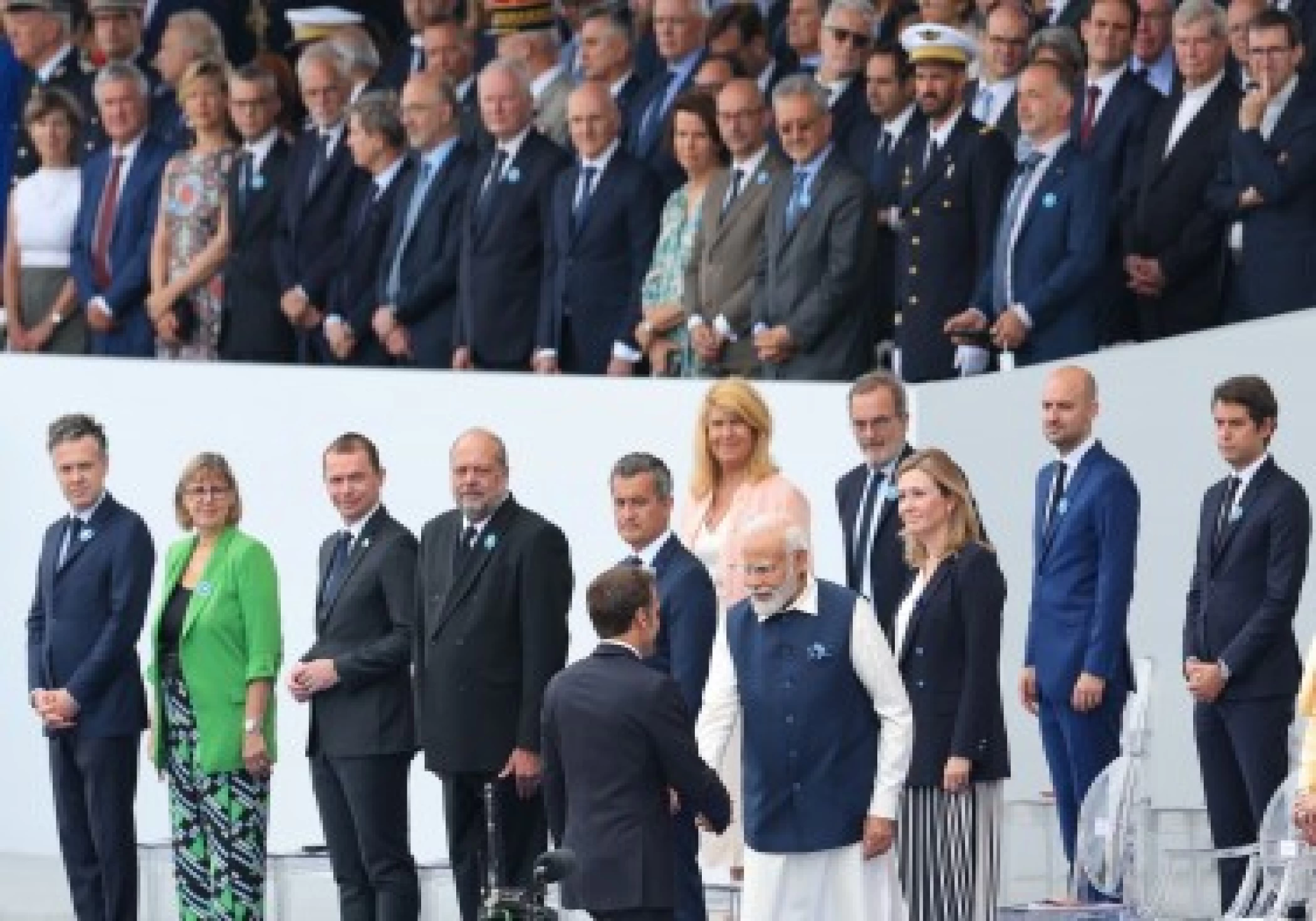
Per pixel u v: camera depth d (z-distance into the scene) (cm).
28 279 5575
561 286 5119
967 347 4806
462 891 4028
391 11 6019
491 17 5725
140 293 5472
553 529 4000
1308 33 4619
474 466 3981
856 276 4850
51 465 5188
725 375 4959
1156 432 4434
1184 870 3862
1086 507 4056
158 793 5088
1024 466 4625
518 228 5181
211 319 5441
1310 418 4203
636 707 3362
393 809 4141
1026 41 4984
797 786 3506
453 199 5250
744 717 3541
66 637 4388
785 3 5488
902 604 3753
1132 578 4047
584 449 4947
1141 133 4750
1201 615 3906
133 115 5497
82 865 4419
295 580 5059
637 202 5097
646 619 3412
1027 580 4628
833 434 4822
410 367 5262
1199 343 4359
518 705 3991
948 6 5091
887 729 3503
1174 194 4634
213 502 4216
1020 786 4669
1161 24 4872
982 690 3672
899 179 5003
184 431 5119
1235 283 4572
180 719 4222
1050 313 4681
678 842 3697
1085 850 3844
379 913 4147
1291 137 4491
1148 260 4656
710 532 3938
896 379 4147
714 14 5288
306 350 5394
